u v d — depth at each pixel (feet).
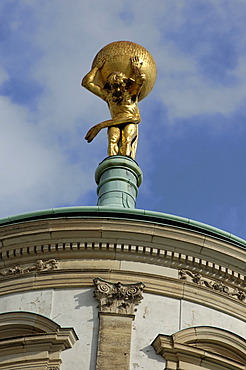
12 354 176.55
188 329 178.91
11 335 179.73
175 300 183.93
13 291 185.16
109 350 176.14
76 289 183.73
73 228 187.93
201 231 189.88
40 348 176.24
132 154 215.72
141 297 182.19
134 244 187.62
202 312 184.14
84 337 178.09
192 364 176.45
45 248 188.24
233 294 188.65
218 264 189.37
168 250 188.03
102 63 222.28
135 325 179.73
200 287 186.39
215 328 180.55
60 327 177.27
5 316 180.14
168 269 187.21
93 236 187.93
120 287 182.80
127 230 187.62
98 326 179.22
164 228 188.34
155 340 177.37
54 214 189.47
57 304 182.39
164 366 175.52
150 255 187.62
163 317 181.57
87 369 174.70
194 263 188.44
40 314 180.04
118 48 221.66
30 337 176.45
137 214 189.06
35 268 186.91
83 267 185.88
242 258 190.39
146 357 176.45
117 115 219.61
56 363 175.01
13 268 187.93
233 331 184.85
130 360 175.83
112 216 188.75
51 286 184.34
